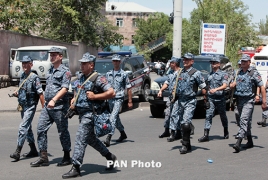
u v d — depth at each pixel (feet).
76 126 39.88
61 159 26.14
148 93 46.47
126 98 51.24
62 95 22.68
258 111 54.03
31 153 26.73
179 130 32.71
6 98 57.93
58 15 126.82
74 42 117.70
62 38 128.36
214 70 33.12
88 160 26.03
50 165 24.59
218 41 83.56
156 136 35.12
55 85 23.34
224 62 49.21
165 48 215.10
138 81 55.93
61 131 23.94
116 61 31.73
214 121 44.80
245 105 28.99
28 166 24.32
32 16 96.99
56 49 23.20
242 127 28.89
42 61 70.08
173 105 32.14
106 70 50.11
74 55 113.29
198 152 28.71
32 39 86.43
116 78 31.73
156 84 46.03
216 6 126.21
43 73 69.67
